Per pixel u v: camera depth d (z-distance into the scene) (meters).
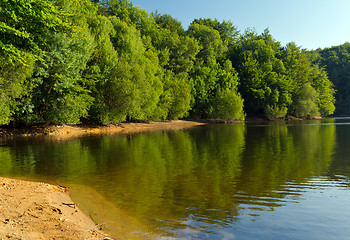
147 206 7.92
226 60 89.69
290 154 18.16
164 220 6.83
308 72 104.25
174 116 63.16
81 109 34.47
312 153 18.55
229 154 18.17
